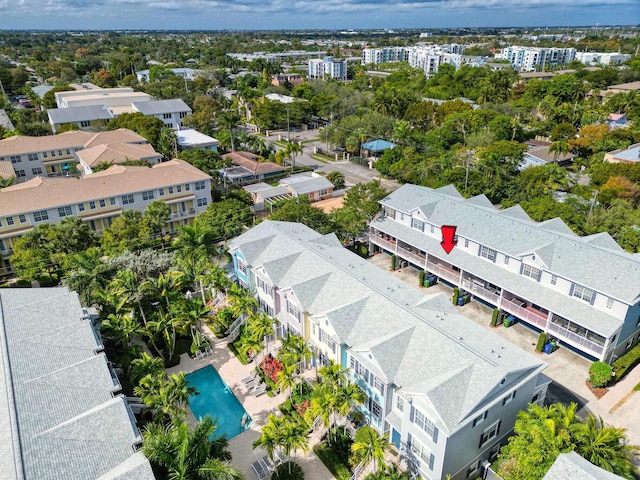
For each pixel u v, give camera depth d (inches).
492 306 1823.3
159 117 4370.1
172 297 1660.9
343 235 2233.0
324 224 2153.1
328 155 4111.7
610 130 3777.1
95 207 2325.3
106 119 4074.8
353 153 4025.6
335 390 1157.1
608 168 2637.8
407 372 1129.4
